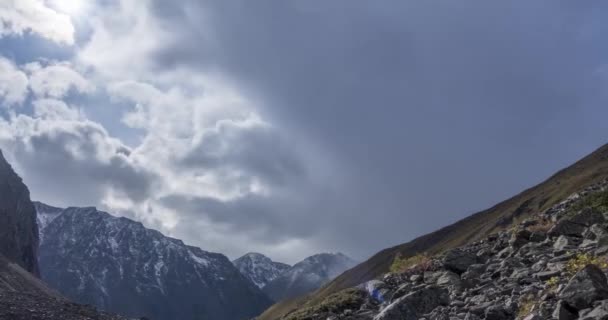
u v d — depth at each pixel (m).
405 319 18.41
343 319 23.33
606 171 74.31
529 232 25.89
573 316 11.79
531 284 17.08
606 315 10.58
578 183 79.31
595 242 19.84
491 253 27.34
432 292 19.23
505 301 15.73
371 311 23.89
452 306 18.14
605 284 12.03
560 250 20.53
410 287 24.31
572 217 24.55
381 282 27.70
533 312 13.19
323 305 27.86
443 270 26.08
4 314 45.09
